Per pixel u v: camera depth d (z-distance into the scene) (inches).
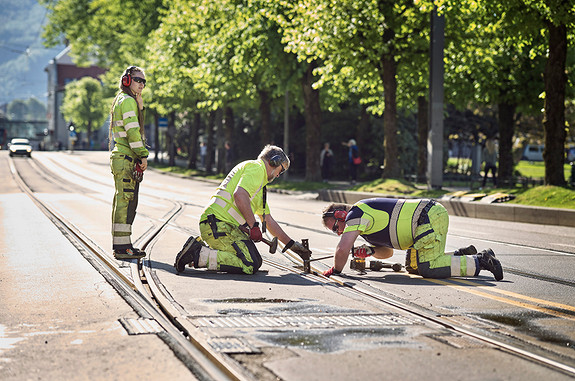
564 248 392.8
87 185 1089.4
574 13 612.4
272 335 167.6
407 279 266.7
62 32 2090.3
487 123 1460.4
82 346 159.6
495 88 1021.2
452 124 1480.1
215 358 146.9
